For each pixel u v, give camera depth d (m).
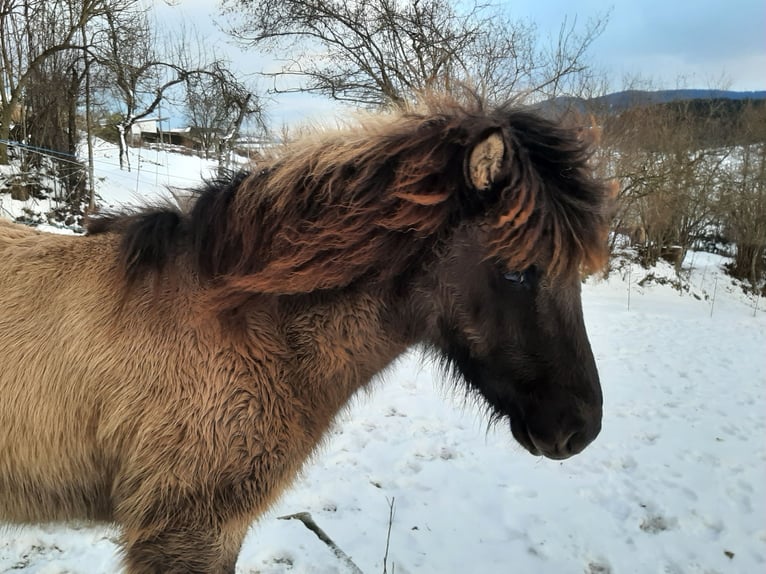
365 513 3.62
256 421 1.80
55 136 13.92
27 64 14.05
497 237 1.66
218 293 1.77
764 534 3.80
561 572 3.25
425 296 1.86
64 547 2.97
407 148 1.76
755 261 19.61
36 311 1.83
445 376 2.13
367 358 1.94
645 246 18.81
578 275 1.77
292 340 1.86
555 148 1.69
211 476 1.78
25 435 1.79
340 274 1.79
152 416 1.76
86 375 1.78
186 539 1.81
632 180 16.33
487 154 1.58
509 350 1.79
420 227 1.75
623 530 3.74
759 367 8.79
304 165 1.82
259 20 13.36
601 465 4.69
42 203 12.07
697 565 3.43
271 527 3.31
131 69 14.91
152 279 1.86
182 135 27.88
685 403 6.63
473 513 3.77
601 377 7.62
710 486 4.46
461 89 2.02
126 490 1.81
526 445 1.90
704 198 18.78
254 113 14.17
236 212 1.85
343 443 4.64
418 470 4.31
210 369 1.77
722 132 20.41
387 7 12.95
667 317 13.06
